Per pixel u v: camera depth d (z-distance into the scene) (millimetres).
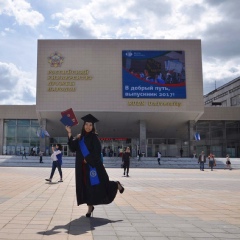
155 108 47781
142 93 47906
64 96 47938
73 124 7078
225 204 9438
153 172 27969
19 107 58156
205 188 14203
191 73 48469
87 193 6828
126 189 13531
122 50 48438
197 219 7094
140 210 8273
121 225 6363
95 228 6055
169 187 14562
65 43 48625
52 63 48281
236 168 38938
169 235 5570
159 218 7176
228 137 60812
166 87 48062
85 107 47781
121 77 48188
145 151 49750
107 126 53375
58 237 5340
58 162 16188
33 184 14969
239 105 66500
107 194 6879
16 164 40188
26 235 5449
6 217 7031
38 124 58469
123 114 48625
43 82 48000
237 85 67312
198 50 48750
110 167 38031
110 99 47938
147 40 48531
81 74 48219
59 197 10500
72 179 18156
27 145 58219
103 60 48375
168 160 43969
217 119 59969
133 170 31156
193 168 38219
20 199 9969
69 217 7152
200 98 48094
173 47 48625
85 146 6871
